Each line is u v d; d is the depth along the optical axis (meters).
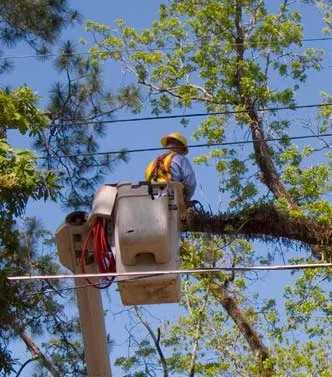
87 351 10.11
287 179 21.41
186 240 19.50
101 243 9.57
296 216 13.77
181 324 21.00
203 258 19.86
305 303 20.91
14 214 11.41
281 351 20.59
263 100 22.36
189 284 21.19
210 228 13.19
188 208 12.46
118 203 9.42
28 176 11.19
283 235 13.72
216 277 21.27
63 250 9.92
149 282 9.27
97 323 10.05
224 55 23.11
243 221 13.40
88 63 19.39
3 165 11.23
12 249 12.27
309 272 20.62
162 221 9.24
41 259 16.89
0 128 11.96
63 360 18.33
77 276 9.26
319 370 20.56
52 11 19.44
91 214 9.55
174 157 11.46
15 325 13.41
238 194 20.92
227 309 21.48
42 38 19.39
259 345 21.17
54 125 17.31
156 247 9.22
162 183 9.48
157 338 19.31
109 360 10.17
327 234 13.71
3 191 11.15
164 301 9.48
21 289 12.80
